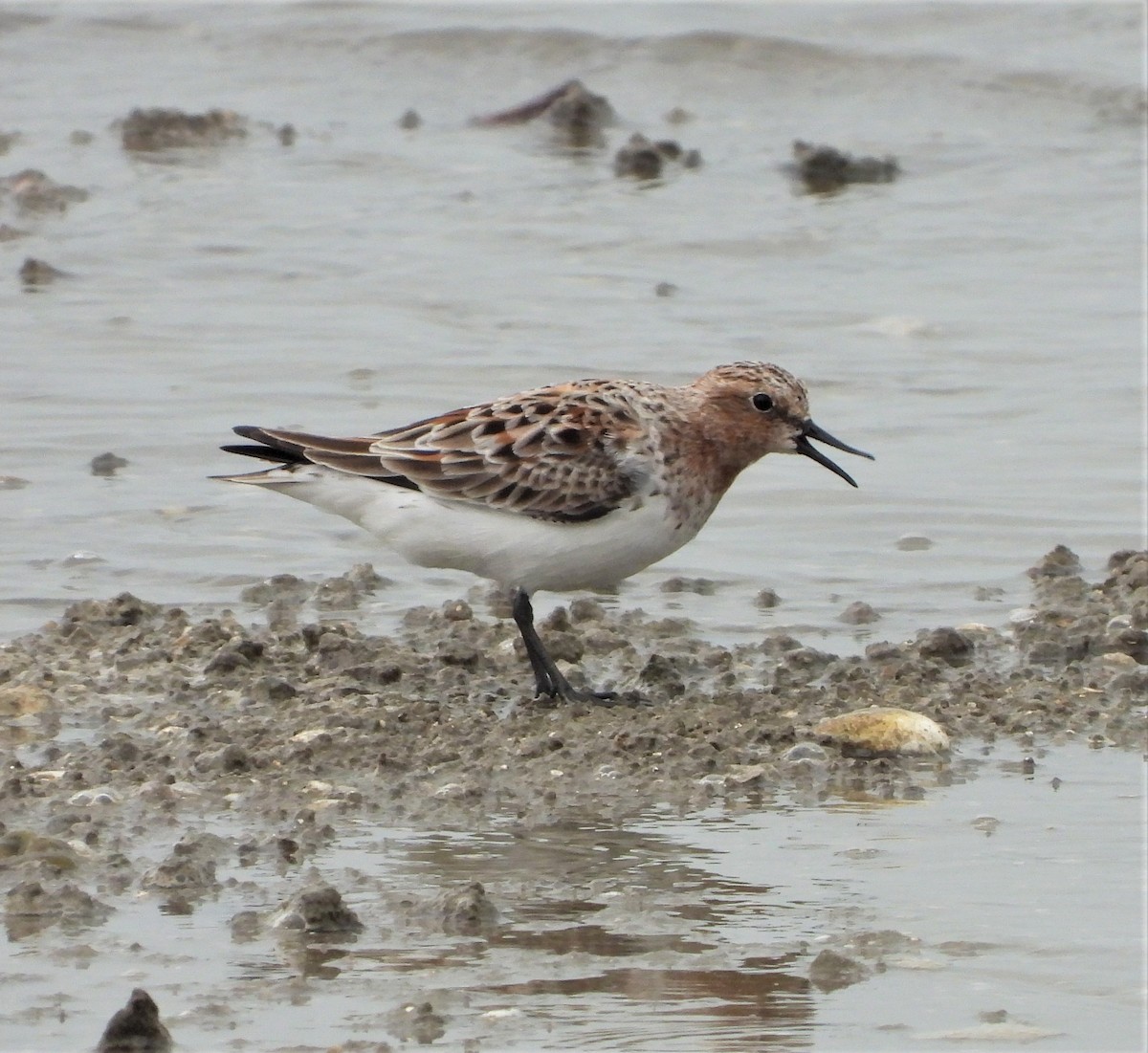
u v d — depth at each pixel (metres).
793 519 17.62
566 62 35.00
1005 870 10.36
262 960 9.30
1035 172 29.70
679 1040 8.55
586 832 10.93
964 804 11.36
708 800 11.46
